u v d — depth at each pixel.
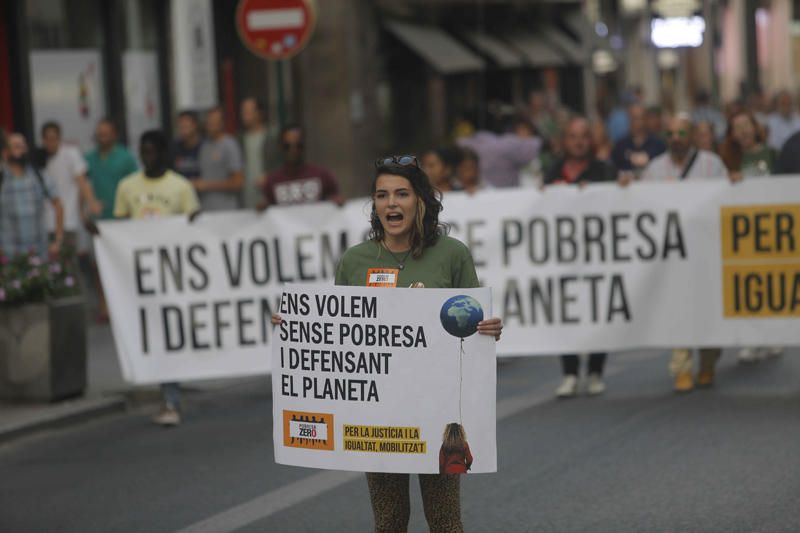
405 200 7.90
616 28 59.41
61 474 12.67
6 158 18.48
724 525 9.95
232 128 30.38
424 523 10.31
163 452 13.45
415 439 7.87
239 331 15.55
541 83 47.69
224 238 15.51
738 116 16.97
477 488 11.34
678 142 15.85
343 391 7.96
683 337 15.56
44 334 15.54
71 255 16.39
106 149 22.11
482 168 23.00
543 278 15.81
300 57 32.25
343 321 7.93
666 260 15.60
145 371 15.32
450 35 40.72
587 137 16.14
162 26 27.73
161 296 15.37
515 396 15.73
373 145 33.97
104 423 15.25
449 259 8.01
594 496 10.93
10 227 18.44
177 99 27.95
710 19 49.84
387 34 35.78
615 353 18.98
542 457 12.39
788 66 71.88
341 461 7.98
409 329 7.84
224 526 10.49
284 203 16.53
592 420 14.04
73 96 25.69
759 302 15.47
